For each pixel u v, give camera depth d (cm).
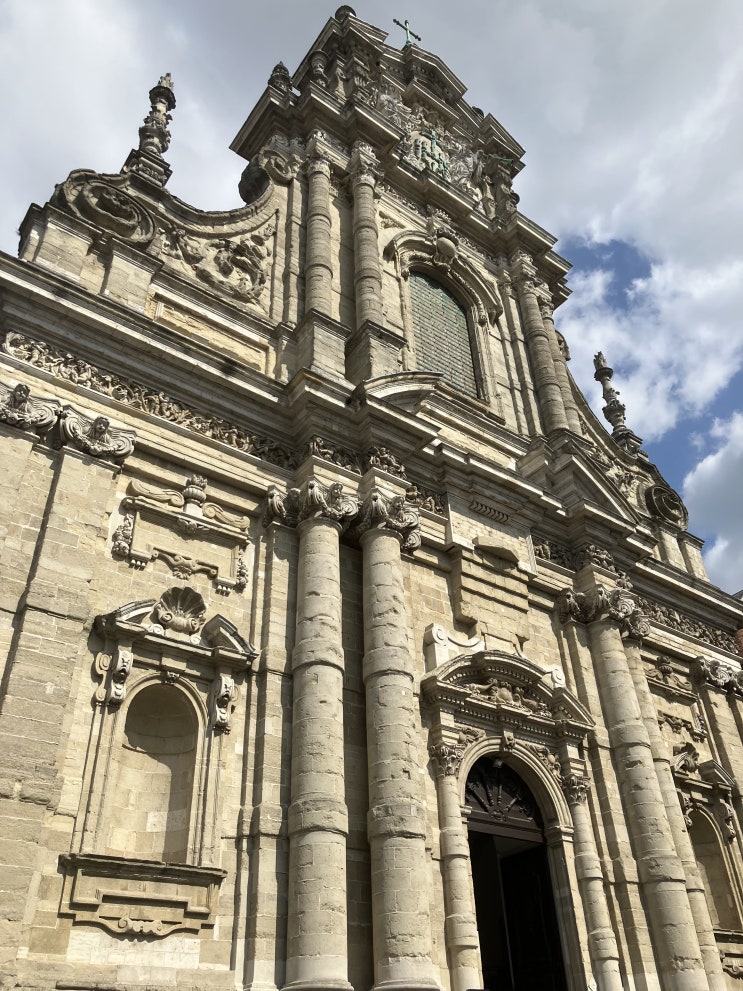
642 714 2330
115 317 1855
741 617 2998
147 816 1507
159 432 1833
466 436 2588
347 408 2078
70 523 1569
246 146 3075
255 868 1478
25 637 1409
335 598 1784
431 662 1955
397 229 2980
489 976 1886
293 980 1377
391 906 1497
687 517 3300
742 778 2584
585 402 3219
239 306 2309
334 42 3547
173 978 1331
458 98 3847
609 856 2025
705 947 2036
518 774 2033
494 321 3142
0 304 1720
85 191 2086
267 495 1920
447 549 2164
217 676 1633
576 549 2536
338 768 1584
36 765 1324
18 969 1202
